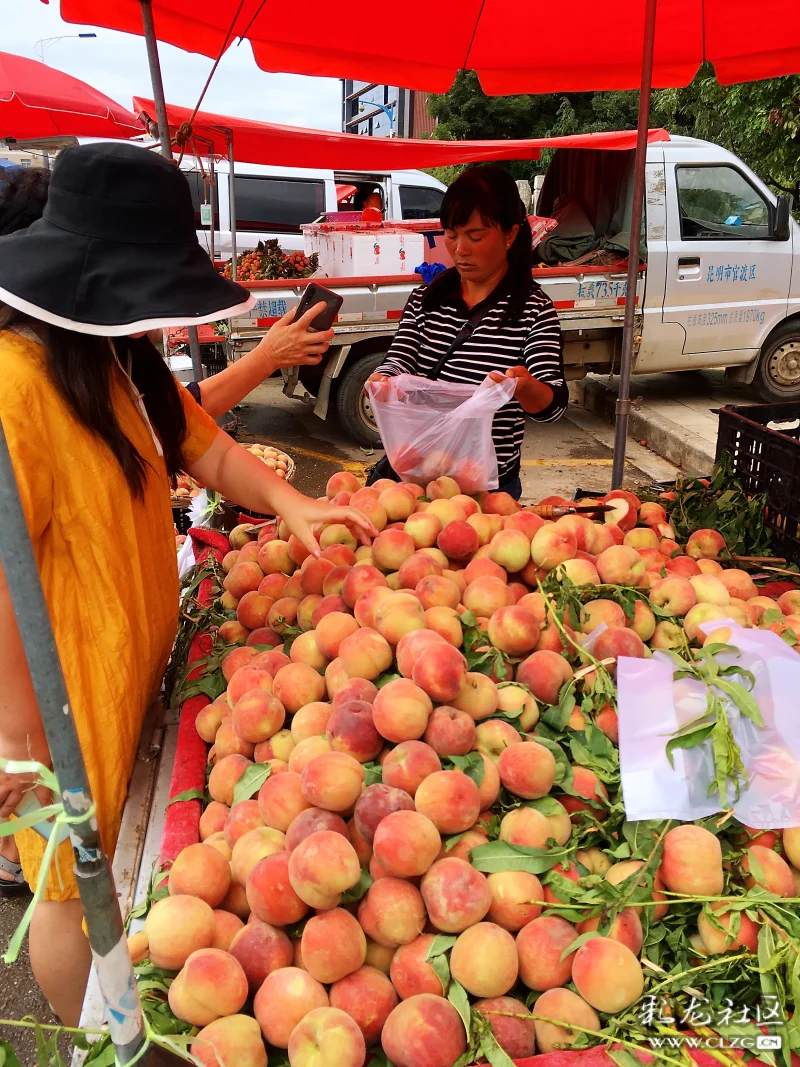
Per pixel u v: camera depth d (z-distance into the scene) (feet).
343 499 8.05
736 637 5.38
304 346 8.31
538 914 4.19
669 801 4.54
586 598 6.30
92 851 2.70
